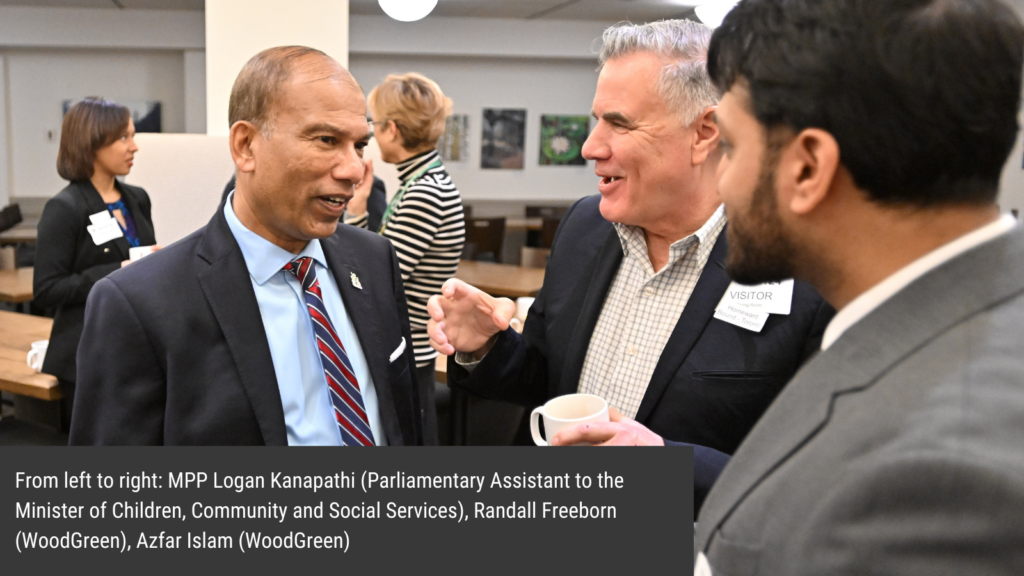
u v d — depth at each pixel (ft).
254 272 3.76
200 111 28.30
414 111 8.04
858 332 1.87
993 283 1.69
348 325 4.13
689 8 24.08
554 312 4.66
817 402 1.85
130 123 9.02
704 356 3.89
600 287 4.41
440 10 26.45
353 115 3.53
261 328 3.68
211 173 10.16
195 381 3.54
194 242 3.79
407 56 29.63
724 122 2.11
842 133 1.78
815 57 1.82
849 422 1.70
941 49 1.67
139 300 3.50
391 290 4.42
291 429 3.73
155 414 3.55
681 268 4.14
